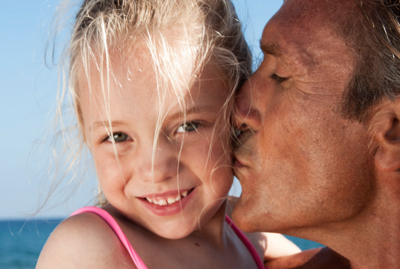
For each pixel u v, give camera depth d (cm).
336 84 118
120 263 140
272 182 134
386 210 126
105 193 162
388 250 130
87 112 160
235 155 148
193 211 160
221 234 180
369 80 114
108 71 149
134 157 153
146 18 156
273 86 137
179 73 150
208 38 162
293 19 127
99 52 153
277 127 129
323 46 120
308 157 123
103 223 150
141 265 140
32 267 1936
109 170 157
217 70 160
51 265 140
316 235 141
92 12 166
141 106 146
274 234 229
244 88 151
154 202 156
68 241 143
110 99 148
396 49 112
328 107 118
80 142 189
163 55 149
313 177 124
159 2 160
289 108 125
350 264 180
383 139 116
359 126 117
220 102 159
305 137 122
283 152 130
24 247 2347
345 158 120
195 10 165
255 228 142
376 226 129
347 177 121
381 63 114
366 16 115
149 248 150
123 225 155
